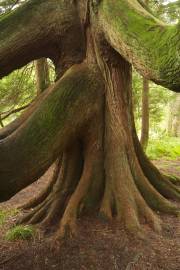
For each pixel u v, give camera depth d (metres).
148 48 3.72
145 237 5.44
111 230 5.58
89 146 6.10
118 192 5.96
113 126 6.08
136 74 13.20
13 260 5.16
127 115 6.25
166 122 28.61
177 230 5.79
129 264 4.82
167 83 3.49
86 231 5.57
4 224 6.35
